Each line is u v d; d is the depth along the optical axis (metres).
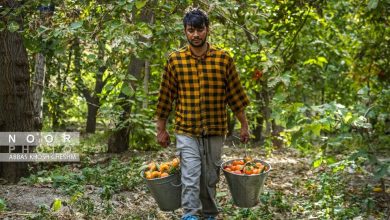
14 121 7.18
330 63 11.13
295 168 8.24
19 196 5.67
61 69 13.64
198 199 4.00
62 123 17.19
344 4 10.35
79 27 4.98
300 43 10.02
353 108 5.70
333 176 6.38
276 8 7.39
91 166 8.88
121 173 6.60
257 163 4.15
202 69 4.00
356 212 5.02
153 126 10.01
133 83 9.59
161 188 4.09
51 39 5.19
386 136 9.55
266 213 5.02
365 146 5.91
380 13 7.48
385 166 4.83
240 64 8.16
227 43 8.52
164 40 5.74
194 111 4.03
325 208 5.14
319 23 10.10
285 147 11.66
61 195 5.79
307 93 10.40
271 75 5.71
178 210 5.20
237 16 5.84
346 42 11.34
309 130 4.76
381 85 9.01
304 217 5.04
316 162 5.79
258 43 5.57
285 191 6.25
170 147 10.84
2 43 7.01
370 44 8.88
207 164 4.14
